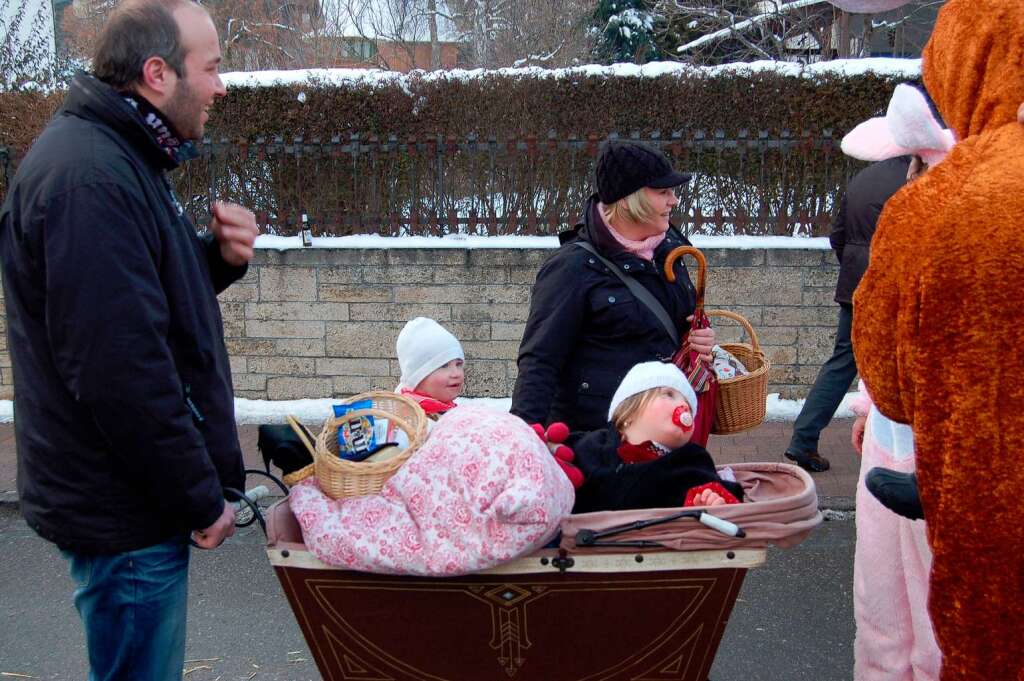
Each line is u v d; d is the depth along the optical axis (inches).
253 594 185.5
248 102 315.3
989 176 70.0
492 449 93.5
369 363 302.2
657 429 113.1
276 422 295.4
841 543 202.8
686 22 764.6
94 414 90.9
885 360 77.1
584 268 135.6
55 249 88.9
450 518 93.4
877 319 77.0
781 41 672.4
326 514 97.8
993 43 75.0
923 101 99.8
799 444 236.1
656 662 101.6
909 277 73.1
